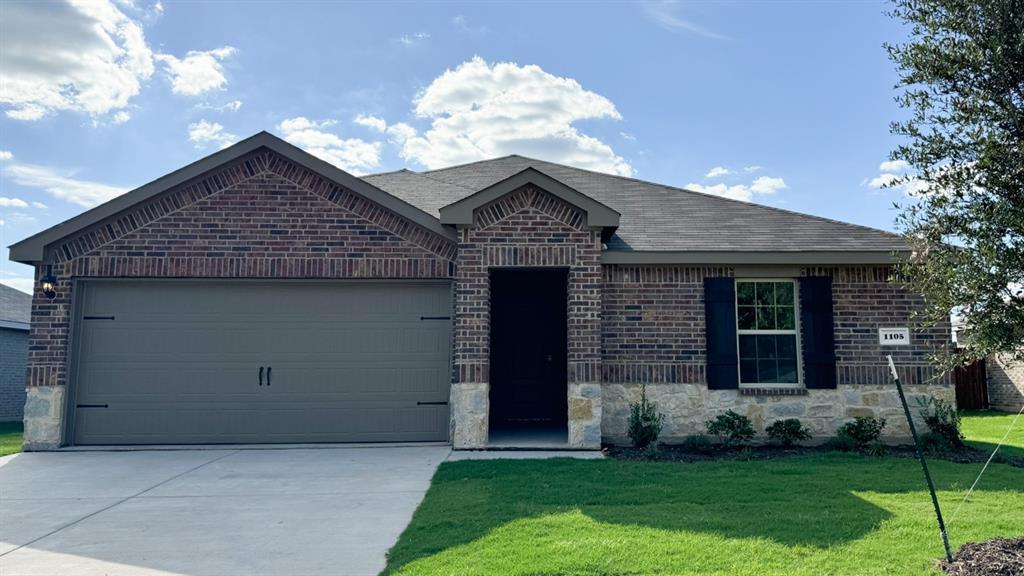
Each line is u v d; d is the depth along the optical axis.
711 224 12.17
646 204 13.45
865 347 10.88
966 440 11.57
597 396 10.16
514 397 13.88
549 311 14.08
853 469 8.48
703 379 10.81
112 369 10.76
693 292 10.99
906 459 9.34
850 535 5.46
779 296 11.26
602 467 8.53
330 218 10.91
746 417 10.59
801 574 4.56
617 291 10.96
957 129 4.96
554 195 10.41
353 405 10.77
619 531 5.57
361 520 6.34
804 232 11.70
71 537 5.91
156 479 8.27
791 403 10.77
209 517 6.52
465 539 5.44
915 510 6.30
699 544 5.20
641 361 10.82
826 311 10.95
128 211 10.84
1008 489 7.30
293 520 6.37
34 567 5.12
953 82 5.00
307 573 4.90
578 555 4.94
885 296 10.98
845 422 10.70
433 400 10.80
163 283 10.91
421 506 6.71
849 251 10.71
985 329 4.73
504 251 10.39
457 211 10.25
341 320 10.91
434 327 10.91
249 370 10.79
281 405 10.74
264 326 10.88
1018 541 5.17
